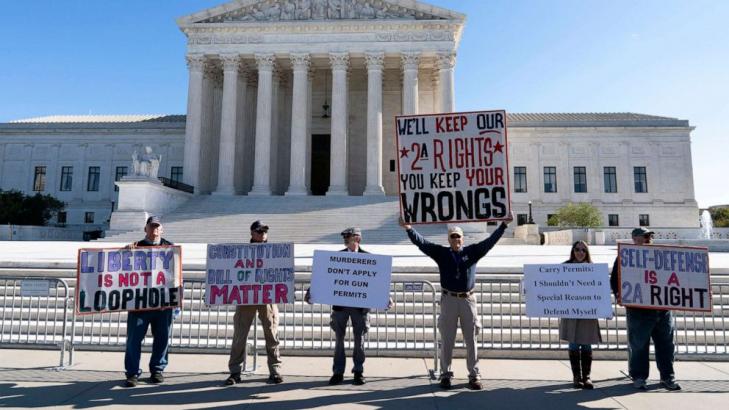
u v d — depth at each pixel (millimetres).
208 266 7723
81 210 62094
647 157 60781
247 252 7762
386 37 43625
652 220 59625
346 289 7578
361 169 51094
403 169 7828
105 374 7738
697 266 7395
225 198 39688
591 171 60812
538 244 35719
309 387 7180
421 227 33500
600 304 7379
